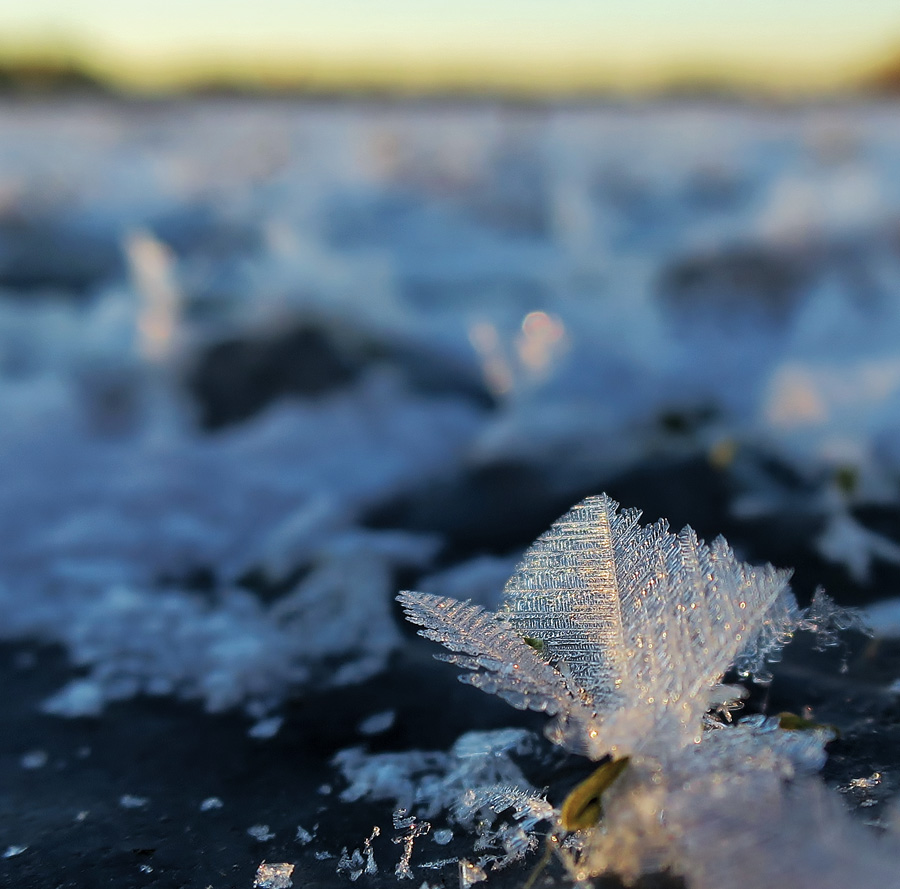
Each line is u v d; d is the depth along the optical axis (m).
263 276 0.46
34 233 0.53
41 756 0.10
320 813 0.09
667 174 0.64
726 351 0.32
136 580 0.16
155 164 0.70
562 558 0.08
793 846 0.07
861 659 0.11
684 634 0.08
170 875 0.08
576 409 0.25
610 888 0.07
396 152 0.74
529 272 0.47
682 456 0.20
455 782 0.09
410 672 0.12
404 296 0.43
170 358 0.31
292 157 0.73
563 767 0.09
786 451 0.20
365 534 0.17
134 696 0.12
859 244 0.44
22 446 0.24
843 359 0.29
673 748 0.07
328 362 0.30
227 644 0.13
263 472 0.22
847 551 0.15
